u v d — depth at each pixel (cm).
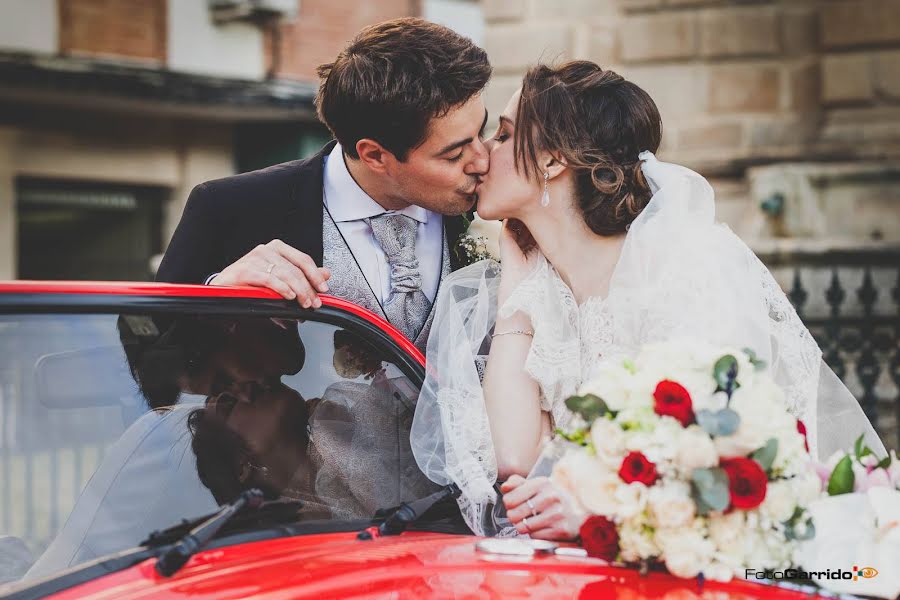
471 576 189
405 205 301
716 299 249
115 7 1060
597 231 271
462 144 275
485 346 287
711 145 713
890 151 669
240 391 222
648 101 278
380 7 1253
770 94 707
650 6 719
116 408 209
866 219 668
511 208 276
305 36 1192
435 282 309
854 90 686
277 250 240
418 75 268
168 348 217
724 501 187
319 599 176
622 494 191
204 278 295
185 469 209
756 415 193
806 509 201
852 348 604
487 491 244
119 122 1096
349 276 298
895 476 216
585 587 184
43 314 205
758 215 685
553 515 224
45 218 1079
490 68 279
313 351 236
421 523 230
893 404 623
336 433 231
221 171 1169
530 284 273
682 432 193
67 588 181
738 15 706
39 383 204
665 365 203
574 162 267
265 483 215
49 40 1023
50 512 202
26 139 1041
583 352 270
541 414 274
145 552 192
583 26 732
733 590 187
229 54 1138
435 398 256
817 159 684
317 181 301
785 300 268
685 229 258
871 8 680
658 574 193
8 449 202
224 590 179
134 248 1136
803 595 187
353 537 215
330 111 284
